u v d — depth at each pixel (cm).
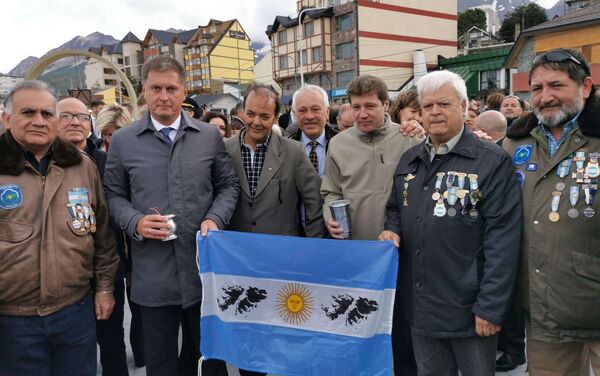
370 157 287
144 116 272
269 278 256
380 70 3528
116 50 7325
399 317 289
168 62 261
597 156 207
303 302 253
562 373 229
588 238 207
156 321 264
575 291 209
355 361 244
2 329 234
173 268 261
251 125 286
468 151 222
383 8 3478
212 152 273
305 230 315
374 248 237
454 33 3831
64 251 241
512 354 352
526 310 230
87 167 261
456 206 218
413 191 236
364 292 239
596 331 213
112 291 277
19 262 228
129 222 251
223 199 275
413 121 299
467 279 219
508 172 220
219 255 262
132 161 261
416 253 230
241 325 264
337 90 3500
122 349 333
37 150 241
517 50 2228
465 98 226
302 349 254
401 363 298
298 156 306
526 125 234
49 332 238
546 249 214
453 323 222
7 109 229
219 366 299
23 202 231
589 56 1944
